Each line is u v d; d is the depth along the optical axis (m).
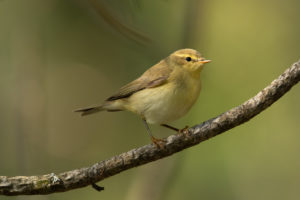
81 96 13.59
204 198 11.41
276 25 13.45
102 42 12.13
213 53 13.04
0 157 12.16
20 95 11.57
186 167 11.62
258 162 11.73
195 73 8.76
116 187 13.12
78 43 12.09
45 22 11.60
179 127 12.14
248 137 12.05
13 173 11.88
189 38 11.88
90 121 14.64
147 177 11.21
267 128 12.34
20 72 11.66
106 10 7.05
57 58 12.30
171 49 11.75
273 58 12.98
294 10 13.59
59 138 13.86
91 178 6.60
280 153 11.93
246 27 13.45
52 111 13.80
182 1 12.09
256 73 12.68
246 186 11.45
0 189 6.24
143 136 13.36
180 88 8.55
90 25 11.70
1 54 12.12
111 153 13.59
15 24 11.77
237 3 13.70
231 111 6.50
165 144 6.71
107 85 12.98
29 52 11.72
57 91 13.48
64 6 11.44
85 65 12.57
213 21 13.48
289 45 13.18
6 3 11.64
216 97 12.08
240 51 13.07
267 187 11.54
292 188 11.45
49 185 6.41
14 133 11.30
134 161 6.73
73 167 13.47
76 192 12.51
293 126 12.34
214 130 6.59
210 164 11.64
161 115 8.74
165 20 11.84
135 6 7.16
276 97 6.31
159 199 11.09
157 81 8.54
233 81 12.49
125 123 13.69
